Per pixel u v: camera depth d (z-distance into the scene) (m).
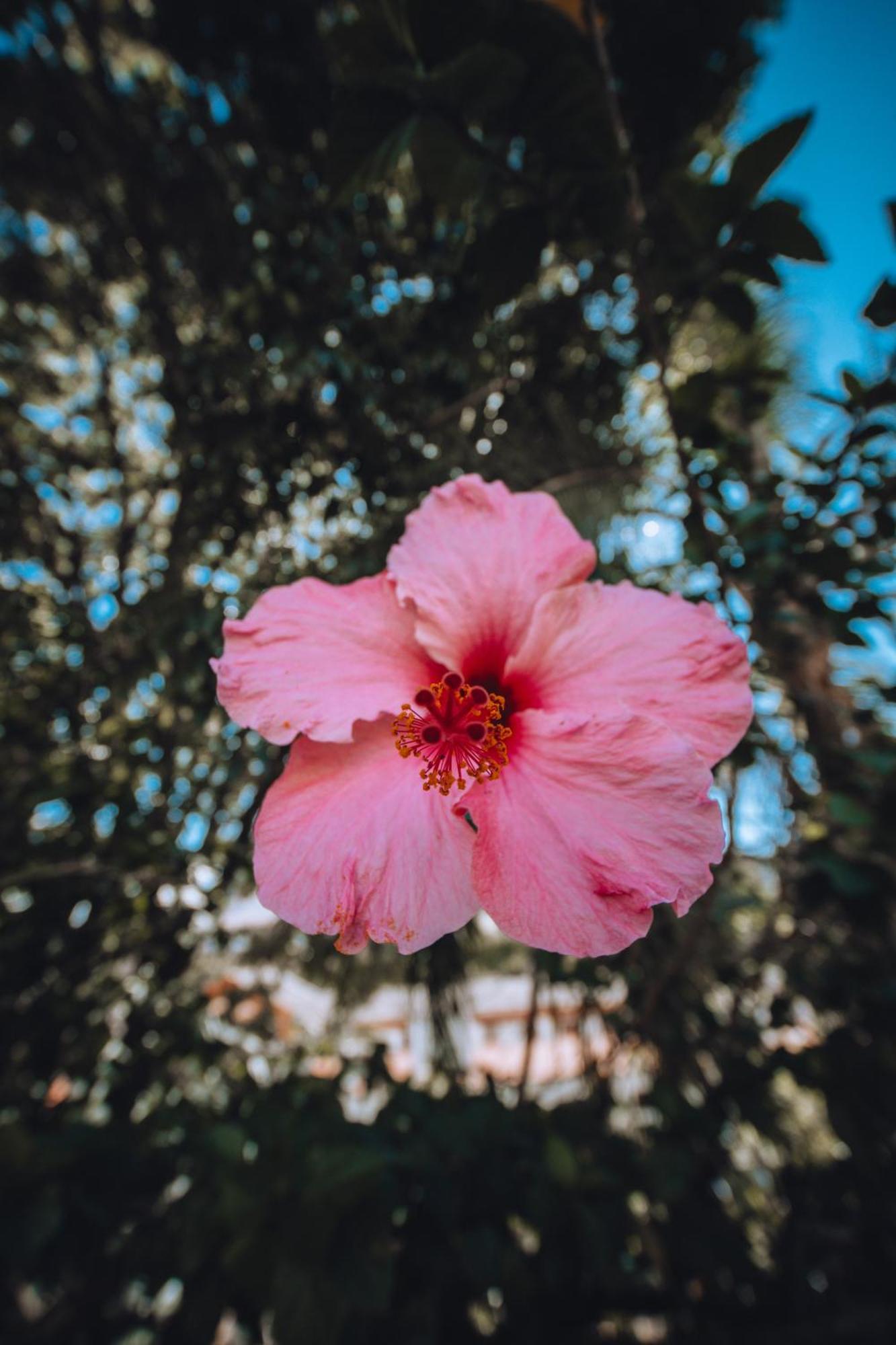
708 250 0.18
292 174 0.35
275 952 0.40
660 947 0.34
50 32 0.40
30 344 0.43
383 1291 0.24
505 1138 0.31
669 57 0.36
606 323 0.32
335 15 0.37
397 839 0.14
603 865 0.13
